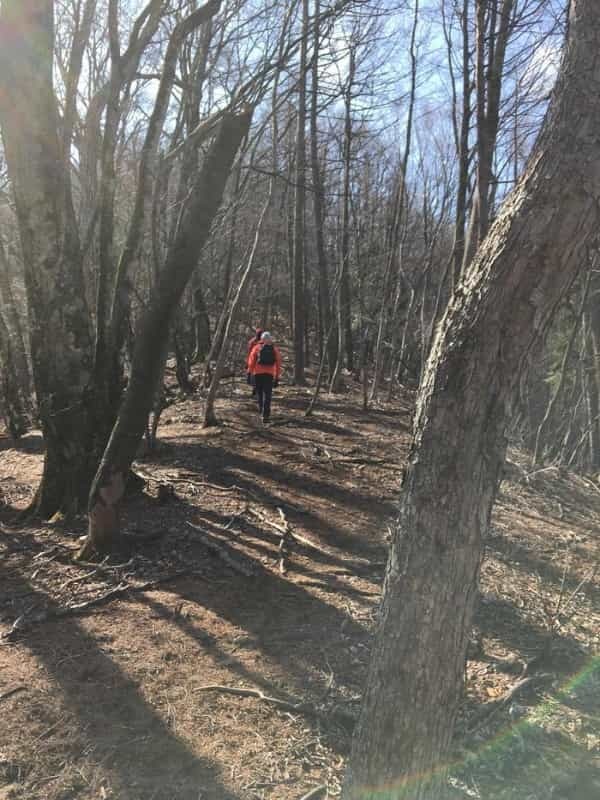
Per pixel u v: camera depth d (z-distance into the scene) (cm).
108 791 285
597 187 175
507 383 189
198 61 964
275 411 1241
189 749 314
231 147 447
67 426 606
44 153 566
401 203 1509
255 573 522
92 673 371
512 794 294
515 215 185
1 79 543
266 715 344
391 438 1060
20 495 725
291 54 687
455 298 202
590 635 458
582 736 342
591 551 625
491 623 469
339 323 1548
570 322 1175
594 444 1042
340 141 1722
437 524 194
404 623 199
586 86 177
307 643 420
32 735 317
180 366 1516
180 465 833
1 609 444
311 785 294
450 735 208
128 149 1226
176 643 410
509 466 905
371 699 208
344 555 573
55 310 589
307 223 2217
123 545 548
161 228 1034
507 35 654
